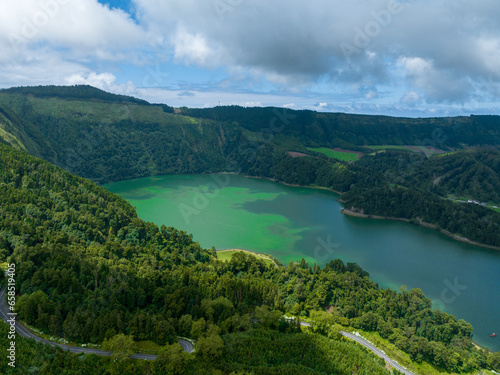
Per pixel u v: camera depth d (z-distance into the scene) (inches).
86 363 3513.8
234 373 3582.7
